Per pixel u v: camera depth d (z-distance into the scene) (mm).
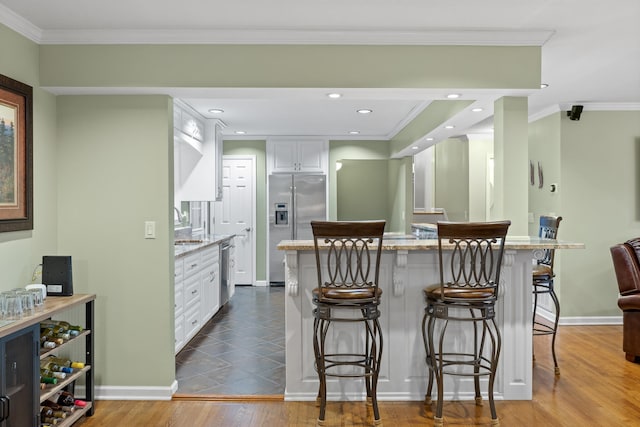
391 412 2965
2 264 2629
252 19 2850
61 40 3010
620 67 3725
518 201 3277
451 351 3146
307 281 3129
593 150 5188
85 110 3180
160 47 3062
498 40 3061
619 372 3672
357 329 3121
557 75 3951
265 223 7477
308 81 3076
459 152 7395
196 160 5836
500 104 3314
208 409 3023
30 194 2838
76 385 3207
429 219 7836
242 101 4887
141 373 3191
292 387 3152
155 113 3182
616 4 2623
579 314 5227
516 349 3150
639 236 5227
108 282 3182
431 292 2855
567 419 2855
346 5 2648
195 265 4547
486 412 2957
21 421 2273
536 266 3793
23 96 2791
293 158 7363
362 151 7441
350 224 2664
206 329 4891
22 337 2273
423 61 3086
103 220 3178
